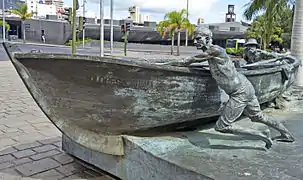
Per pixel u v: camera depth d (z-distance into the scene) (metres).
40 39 47.00
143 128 3.79
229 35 49.22
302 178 2.91
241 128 3.49
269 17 15.15
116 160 3.86
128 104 3.48
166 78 3.48
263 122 3.71
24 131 5.70
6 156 4.50
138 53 32.34
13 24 50.62
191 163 3.14
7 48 3.25
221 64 3.29
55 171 4.08
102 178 3.96
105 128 3.74
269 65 5.45
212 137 3.95
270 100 5.73
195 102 3.86
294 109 5.93
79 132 3.93
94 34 46.22
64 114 3.72
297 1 9.40
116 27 46.59
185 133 4.07
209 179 2.85
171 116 3.79
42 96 3.62
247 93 3.39
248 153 3.47
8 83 11.25
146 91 3.46
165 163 3.21
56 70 3.26
